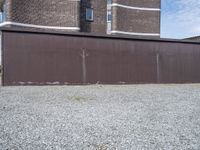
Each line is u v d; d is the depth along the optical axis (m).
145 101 9.84
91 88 13.95
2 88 13.09
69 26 22.14
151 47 17.75
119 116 6.99
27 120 6.35
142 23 26.67
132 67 17.12
